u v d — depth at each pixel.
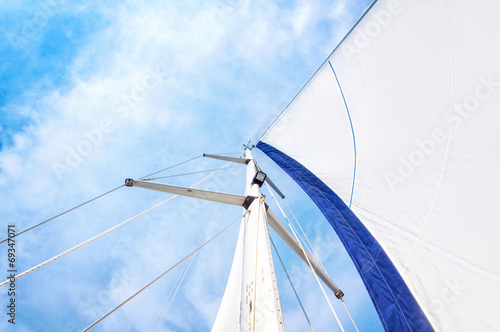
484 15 3.79
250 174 9.24
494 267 2.97
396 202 4.65
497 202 3.11
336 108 8.33
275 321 3.11
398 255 4.23
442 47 4.47
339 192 6.50
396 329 3.77
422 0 4.93
